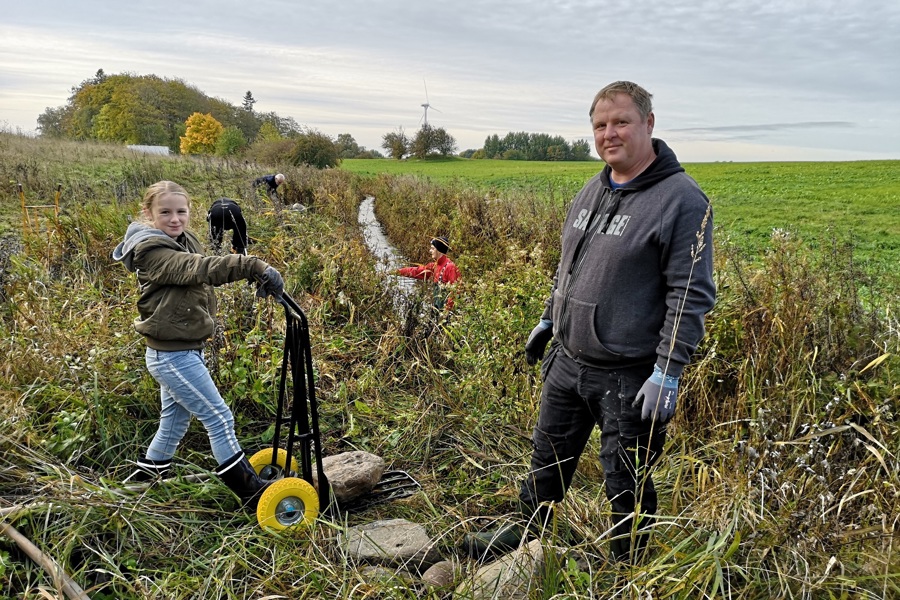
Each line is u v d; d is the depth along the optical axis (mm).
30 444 3240
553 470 2990
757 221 17266
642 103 2553
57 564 2457
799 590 2449
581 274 2709
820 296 4137
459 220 10656
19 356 3957
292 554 2766
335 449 4016
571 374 2803
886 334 3732
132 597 2516
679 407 3865
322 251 7238
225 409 3166
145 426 3793
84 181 13555
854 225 16172
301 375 3111
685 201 2441
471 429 4195
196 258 2887
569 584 2443
